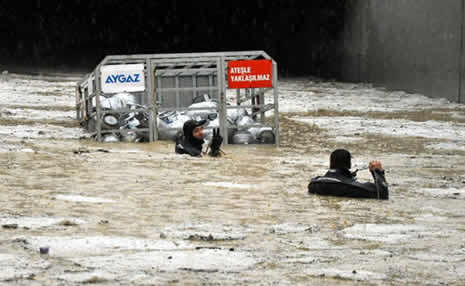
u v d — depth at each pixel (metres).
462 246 11.58
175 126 33.88
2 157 23.70
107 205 15.33
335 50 86.94
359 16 80.12
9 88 59.50
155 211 14.80
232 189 18.66
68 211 14.33
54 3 93.00
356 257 10.60
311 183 18.05
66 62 94.25
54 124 39.09
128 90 33.53
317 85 78.31
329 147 32.69
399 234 12.68
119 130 33.25
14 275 8.83
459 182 21.53
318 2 88.56
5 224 12.38
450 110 51.69
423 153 30.48
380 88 73.62
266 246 11.40
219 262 10.03
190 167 23.20
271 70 33.62
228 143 34.41
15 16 90.62
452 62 58.47
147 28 100.12
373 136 36.78
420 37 64.94
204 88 34.00
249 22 99.25
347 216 14.80
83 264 9.63
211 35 101.31
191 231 12.40
